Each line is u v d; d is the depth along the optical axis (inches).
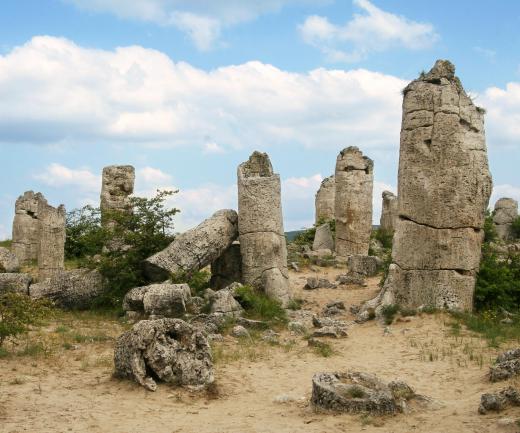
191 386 371.9
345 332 546.0
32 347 456.4
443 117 587.8
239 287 624.4
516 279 625.3
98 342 494.6
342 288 796.6
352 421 317.7
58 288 662.5
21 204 1108.5
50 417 320.5
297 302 696.4
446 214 584.4
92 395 359.6
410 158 600.4
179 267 645.3
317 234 1104.8
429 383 397.1
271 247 668.7
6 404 335.6
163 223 702.5
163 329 382.0
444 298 577.9
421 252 589.9
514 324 557.3
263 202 674.8
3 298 465.7
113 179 1125.7
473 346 486.3
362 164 1019.9
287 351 484.4
